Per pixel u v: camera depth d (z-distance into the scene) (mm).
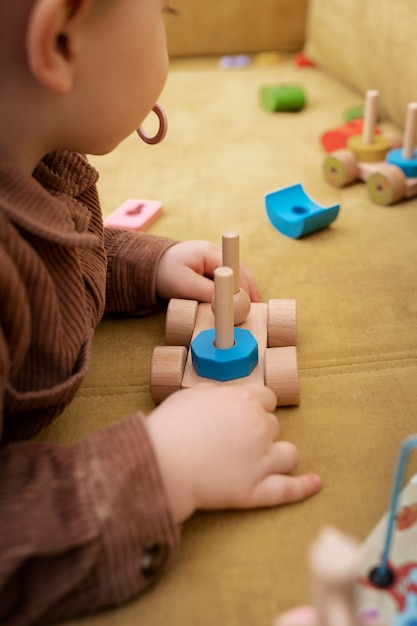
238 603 540
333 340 840
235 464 597
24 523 496
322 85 1674
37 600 509
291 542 589
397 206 1157
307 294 931
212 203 1174
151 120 1512
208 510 622
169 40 1866
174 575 565
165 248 901
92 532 510
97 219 831
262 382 745
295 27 1870
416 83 1260
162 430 591
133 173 1285
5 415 629
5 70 578
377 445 685
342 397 750
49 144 645
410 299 910
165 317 914
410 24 1250
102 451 553
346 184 1222
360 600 522
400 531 579
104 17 587
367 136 1238
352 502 623
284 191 1086
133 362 827
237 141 1402
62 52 571
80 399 769
